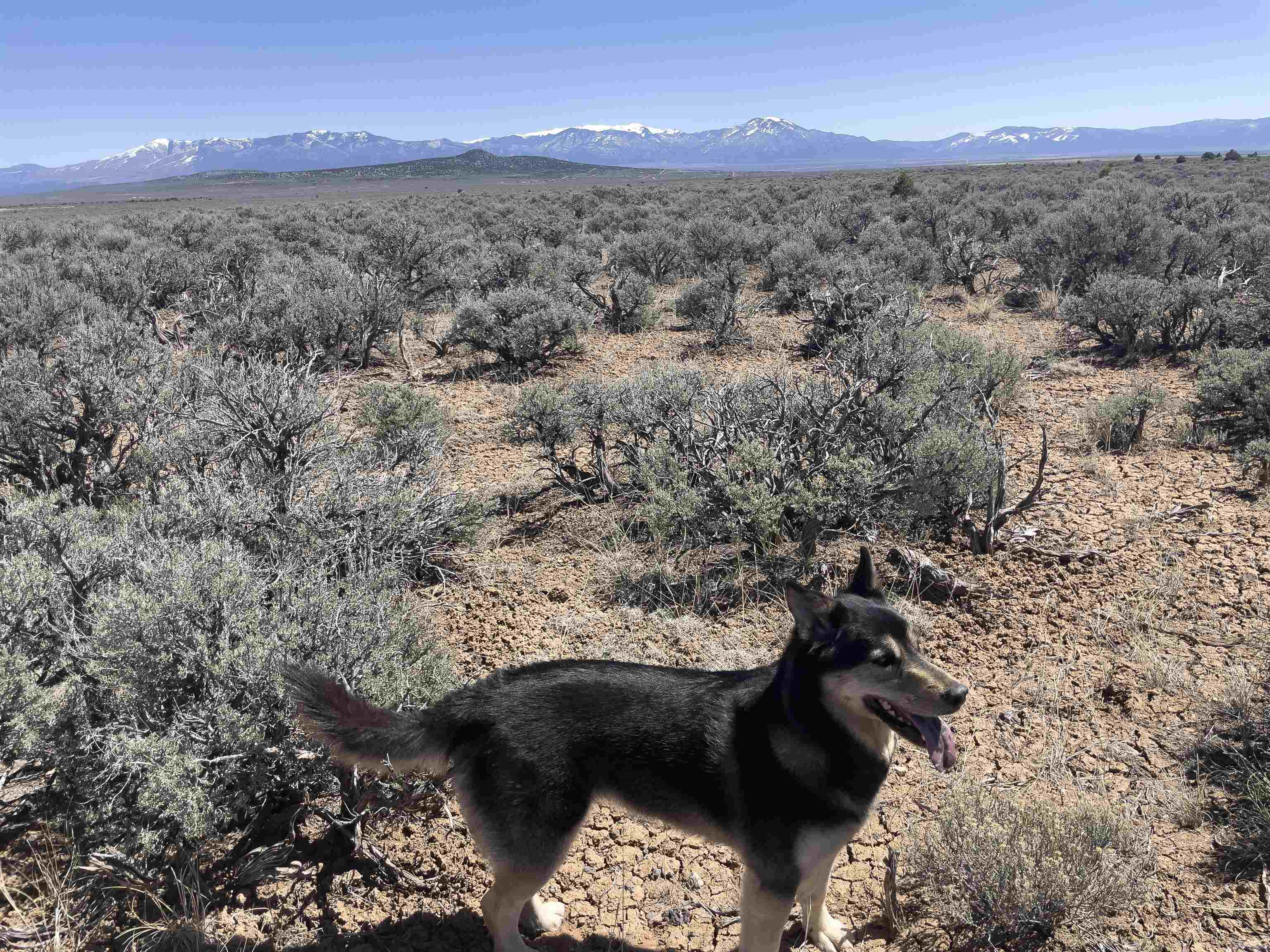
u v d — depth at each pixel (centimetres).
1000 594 288
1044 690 238
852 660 144
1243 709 221
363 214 1783
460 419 515
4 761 194
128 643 191
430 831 202
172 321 798
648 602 296
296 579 235
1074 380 561
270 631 204
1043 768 212
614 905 184
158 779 172
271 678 192
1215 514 338
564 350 674
